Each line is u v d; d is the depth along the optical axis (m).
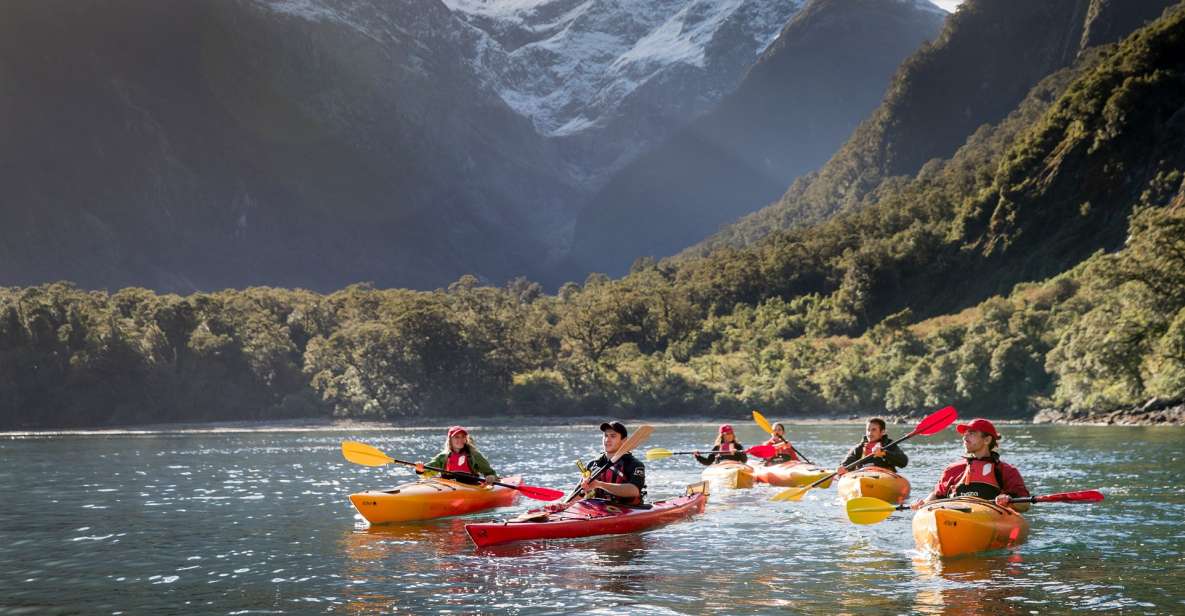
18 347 120.12
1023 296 107.19
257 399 122.44
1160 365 65.00
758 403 107.94
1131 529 15.13
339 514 19.02
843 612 10.12
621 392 115.56
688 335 148.00
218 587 11.71
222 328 128.62
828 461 34.28
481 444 55.88
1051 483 22.09
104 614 10.43
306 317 142.12
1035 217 136.50
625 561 13.07
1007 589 11.08
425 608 10.49
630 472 16.22
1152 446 37.59
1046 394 84.38
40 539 15.77
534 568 12.64
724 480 23.27
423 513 17.80
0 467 36.94
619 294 154.12
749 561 13.00
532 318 162.12
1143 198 121.00
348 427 113.19
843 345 126.62
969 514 13.05
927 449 40.72
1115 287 73.19
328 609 10.52
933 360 96.19
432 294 164.12
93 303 137.75
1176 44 134.62
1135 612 10.00
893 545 14.23
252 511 19.62
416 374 117.56
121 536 16.00
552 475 28.62
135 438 82.06
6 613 10.53
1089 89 139.62
